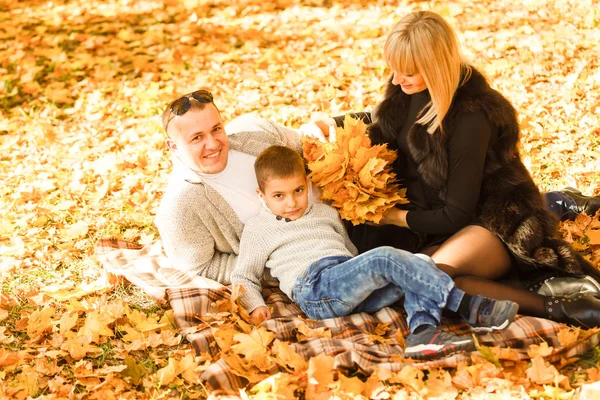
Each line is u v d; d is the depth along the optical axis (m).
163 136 5.72
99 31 8.08
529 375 2.82
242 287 3.48
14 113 6.42
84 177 5.25
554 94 5.72
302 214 3.55
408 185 3.59
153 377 3.09
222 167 3.57
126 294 3.83
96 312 3.46
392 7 8.16
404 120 3.50
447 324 3.27
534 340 3.06
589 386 2.75
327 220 3.56
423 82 3.25
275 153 3.44
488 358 2.89
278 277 3.53
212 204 3.61
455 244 3.32
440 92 3.17
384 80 6.32
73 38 7.86
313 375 2.86
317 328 3.27
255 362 3.05
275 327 3.30
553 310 3.18
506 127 3.26
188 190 3.58
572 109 5.38
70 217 4.73
